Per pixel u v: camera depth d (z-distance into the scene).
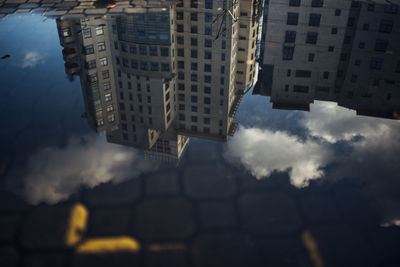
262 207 7.46
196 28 24.59
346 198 7.75
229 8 25.86
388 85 14.25
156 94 19.48
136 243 6.56
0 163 8.88
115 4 25.14
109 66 18.17
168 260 6.21
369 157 9.24
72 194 7.79
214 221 7.07
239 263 6.20
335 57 17.36
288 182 8.20
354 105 12.34
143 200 7.61
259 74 16.16
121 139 9.78
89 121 10.88
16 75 14.21
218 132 10.38
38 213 7.25
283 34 19.72
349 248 6.53
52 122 10.82
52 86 13.31
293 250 6.47
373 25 19.81
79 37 18.12
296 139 10.13
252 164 8.84
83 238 6.69
